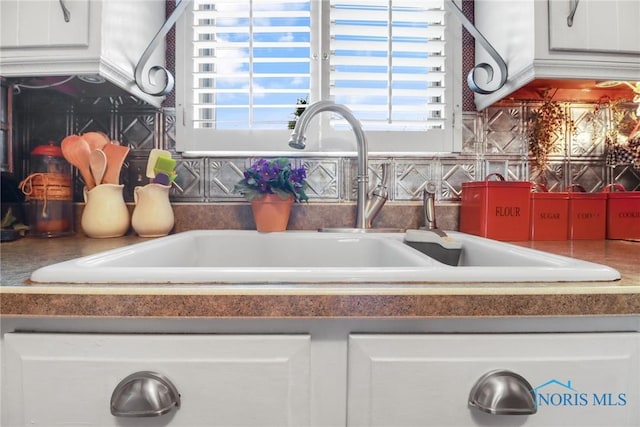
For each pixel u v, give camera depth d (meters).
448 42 1.23
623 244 0.94
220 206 1.17
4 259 0.66
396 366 0.46
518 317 0.46
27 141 1.16
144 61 1.03
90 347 0.45
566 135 1.23
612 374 0.46
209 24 1.28
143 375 0.45
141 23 1.09
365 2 1.23
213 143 1.20
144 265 0.73
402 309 0.45
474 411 0.46
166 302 0.45
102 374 0.45
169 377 0.45
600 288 0.46
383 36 1.25
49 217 1.03
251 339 0.46
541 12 0.94
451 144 1.22
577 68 0.96
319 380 0.47
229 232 1.04
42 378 0.45
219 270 0.49
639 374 0.47
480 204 1.02
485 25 1.19
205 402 0.45
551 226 1.03
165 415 0.45
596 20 0.95
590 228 1.04
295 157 1.22
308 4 1.25
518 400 0.45
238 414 0.45
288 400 0.46
